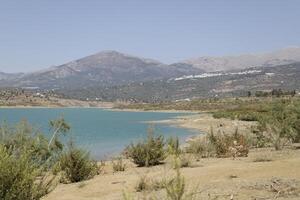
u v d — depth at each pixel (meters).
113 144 40.56
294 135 25.86
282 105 37.38
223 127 62.56
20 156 7.99
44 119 84.75
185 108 189.62
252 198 9.12
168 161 19.42
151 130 20.34
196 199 8.99
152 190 10.53
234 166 14.42
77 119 111.00
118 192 11.21
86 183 13.38
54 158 15.40
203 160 18.47
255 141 26.98
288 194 9.44
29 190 7.66
